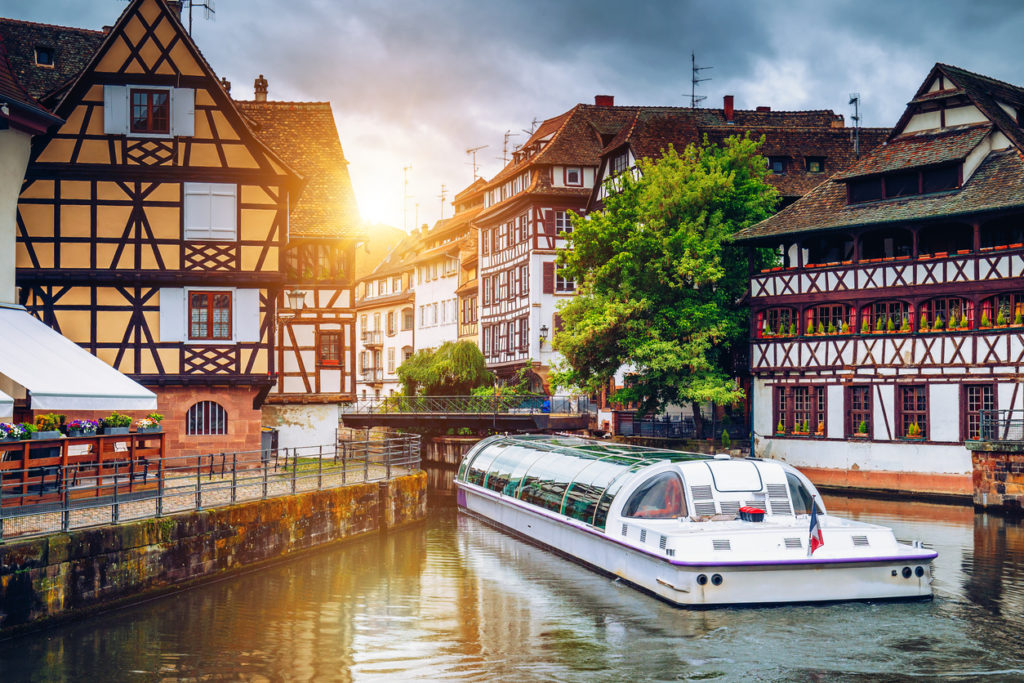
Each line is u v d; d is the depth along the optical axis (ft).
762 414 105.19
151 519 46.21
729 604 45.19
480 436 131.23
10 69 66.44
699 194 105.60
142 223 76.64
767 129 131.64
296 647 40.52
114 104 76.38
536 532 65.36
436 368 141.69
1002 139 93.25
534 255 143.43
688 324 103.91
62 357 58.59
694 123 131.75
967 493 87.66
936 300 91.91
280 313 113.80
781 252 110.32
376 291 232.94
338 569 56.44
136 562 45.14
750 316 106.11
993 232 91.45
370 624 44.24
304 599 48.75
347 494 65.26
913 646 40.14
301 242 113.39
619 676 36.88
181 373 77.05
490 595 49.90
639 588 50.03
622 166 131.95
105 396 55.57
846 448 97.09
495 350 160.45
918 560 46.88
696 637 41.50
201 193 77.46
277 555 56.95
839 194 102.53
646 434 119.96
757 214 111.04
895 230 97.14
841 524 49.90
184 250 77.15
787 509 51.96
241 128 78.07
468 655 39.60
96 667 37.04
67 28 87.76
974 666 37.70
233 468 53.93
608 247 109.19
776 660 38.50
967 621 43.62
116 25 76.43
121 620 43.16
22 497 42.63
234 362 78.02
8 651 38.01
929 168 94.22
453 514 82.33
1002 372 86.33
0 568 37.63
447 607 47.44
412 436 82.23
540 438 81.87
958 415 89.15
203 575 50.08
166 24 77.20
